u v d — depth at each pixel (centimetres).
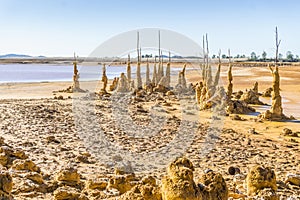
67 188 938
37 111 2683
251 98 3972
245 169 1451
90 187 957
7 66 15162
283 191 1097
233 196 935
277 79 2934
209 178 746
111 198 819
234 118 2889
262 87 5862
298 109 3606
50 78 8075
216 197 723
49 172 1183
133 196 738
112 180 953
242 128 2538
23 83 6075
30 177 976
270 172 989
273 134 2369
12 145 1602
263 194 909
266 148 1931
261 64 13575
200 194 684
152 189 738
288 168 1516
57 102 3316
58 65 17725
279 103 2945
